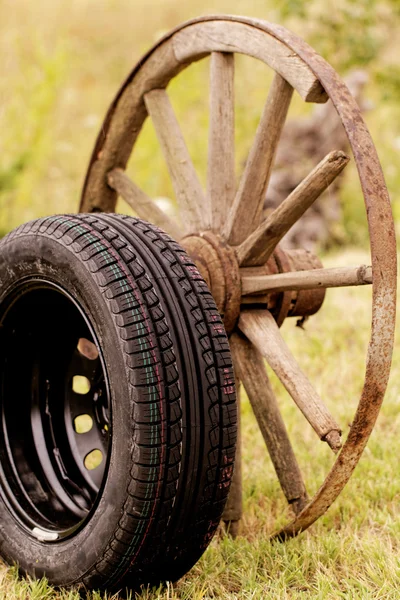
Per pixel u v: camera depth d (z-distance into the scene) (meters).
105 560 2.33
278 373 2.81
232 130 3.19
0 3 10.62
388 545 2.77
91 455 3.65
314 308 3.18
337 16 8.34
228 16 2.98
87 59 11.85
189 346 2.36
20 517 2.73
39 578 2.55
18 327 2.86
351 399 4.26
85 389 4.61
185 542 2.41
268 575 2.64
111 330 2.30
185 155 3.40
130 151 3.78
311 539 2.84
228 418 2.40
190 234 3.15
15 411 2.96
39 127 7.27
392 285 2.33
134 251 2.43
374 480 3.37
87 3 12.48
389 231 2.34
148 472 2.23
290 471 2.98
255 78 8.45
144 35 12.45
